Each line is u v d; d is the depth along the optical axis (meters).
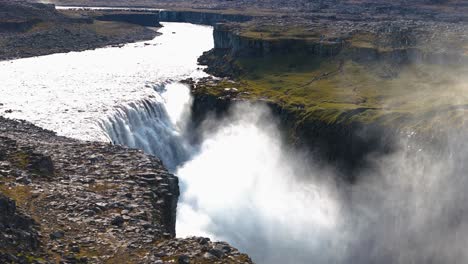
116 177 78.88
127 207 67.06
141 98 158.62
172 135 163.50
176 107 175.00
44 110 136.75
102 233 59.34
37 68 198.25
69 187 71.88
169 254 55.12
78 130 121.62
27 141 96.12
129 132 142.62
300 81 198.00
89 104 145.38
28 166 75.38
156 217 67.19
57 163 82.69
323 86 188.38
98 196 69.56
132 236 59.38
